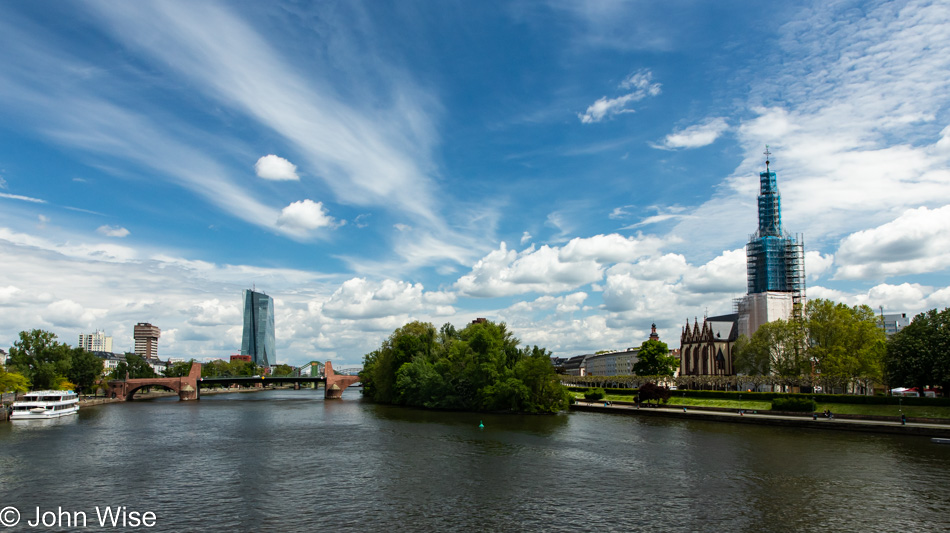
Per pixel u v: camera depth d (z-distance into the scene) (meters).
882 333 146.38
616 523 50.25
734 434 105.94
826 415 119.31
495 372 152.25
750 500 57.59
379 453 85.12
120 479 67.88
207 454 85.69
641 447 90.12
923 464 75.00
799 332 160.62
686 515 52.59
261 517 52.16
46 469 74.12
